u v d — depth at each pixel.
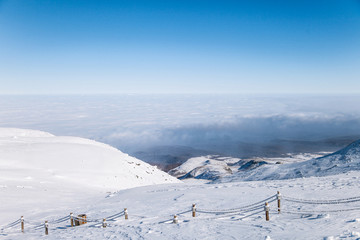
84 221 18.72
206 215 15.64
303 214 13.16
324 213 12.79
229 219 13.91
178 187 32.84
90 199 32.72
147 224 14.93
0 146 64.38
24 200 31.23
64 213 23.94
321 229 10.23
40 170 51.81
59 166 55.56
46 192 36.84
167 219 15.70
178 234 11.98
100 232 14.69
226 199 19.72
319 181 24.69
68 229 17.67
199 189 26.80
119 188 52.03
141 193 30.73
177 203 20.48
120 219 17.55
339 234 9.41
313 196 17.25
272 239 9.78
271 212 14.27
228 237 10.72
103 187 49.44
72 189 41.94
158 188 34.59
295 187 21.70
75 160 60.19
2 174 45.25
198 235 11.47
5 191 34.62
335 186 20.45
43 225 20.67
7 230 20.80
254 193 20.92
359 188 18.86
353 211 12.75
